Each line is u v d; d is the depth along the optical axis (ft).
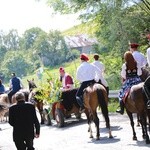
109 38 80.18
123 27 78.43
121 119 53.78
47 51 462.60
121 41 78.59
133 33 78.95
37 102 59.11
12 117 27.40
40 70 79.97
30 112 27.55
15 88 69.82
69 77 55.42
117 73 78.18
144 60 41.22
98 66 48.39
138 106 34.14
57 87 54.60
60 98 53.78
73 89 54.75
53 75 56.90
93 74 42.45
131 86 35.96
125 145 35.27
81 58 42.96
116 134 41.96
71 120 59.67
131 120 37.24
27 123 27.37
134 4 81.46
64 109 54.13
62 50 459.73
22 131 27.25
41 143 41.96
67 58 451.12
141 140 36.91
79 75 42.32
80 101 42.24
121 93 36.99
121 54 78.74
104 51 85.05
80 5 89.15
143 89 33.17
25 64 495.41
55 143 41.11
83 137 42.83
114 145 35.81
